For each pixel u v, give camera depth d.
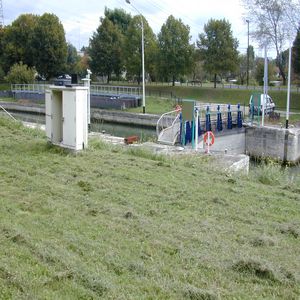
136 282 4.16
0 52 65.62
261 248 5.13
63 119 10.16
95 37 61.59
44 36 62.41
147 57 54.09
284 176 10.27
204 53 51.62
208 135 18.30
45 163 8.94
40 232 5.21
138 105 42.41
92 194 7.01
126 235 5.31
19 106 47.78
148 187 7.59
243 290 4.12
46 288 3.93
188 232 5.50
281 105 42.59
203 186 7.86
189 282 4.25
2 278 4.02
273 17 42.97
